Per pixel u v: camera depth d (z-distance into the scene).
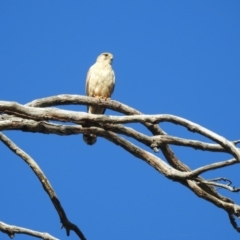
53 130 12.72
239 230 12.63
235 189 11.48
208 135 11.82
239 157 11.55
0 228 12.21
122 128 12.61
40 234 12.27
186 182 12.50
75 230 12.70
